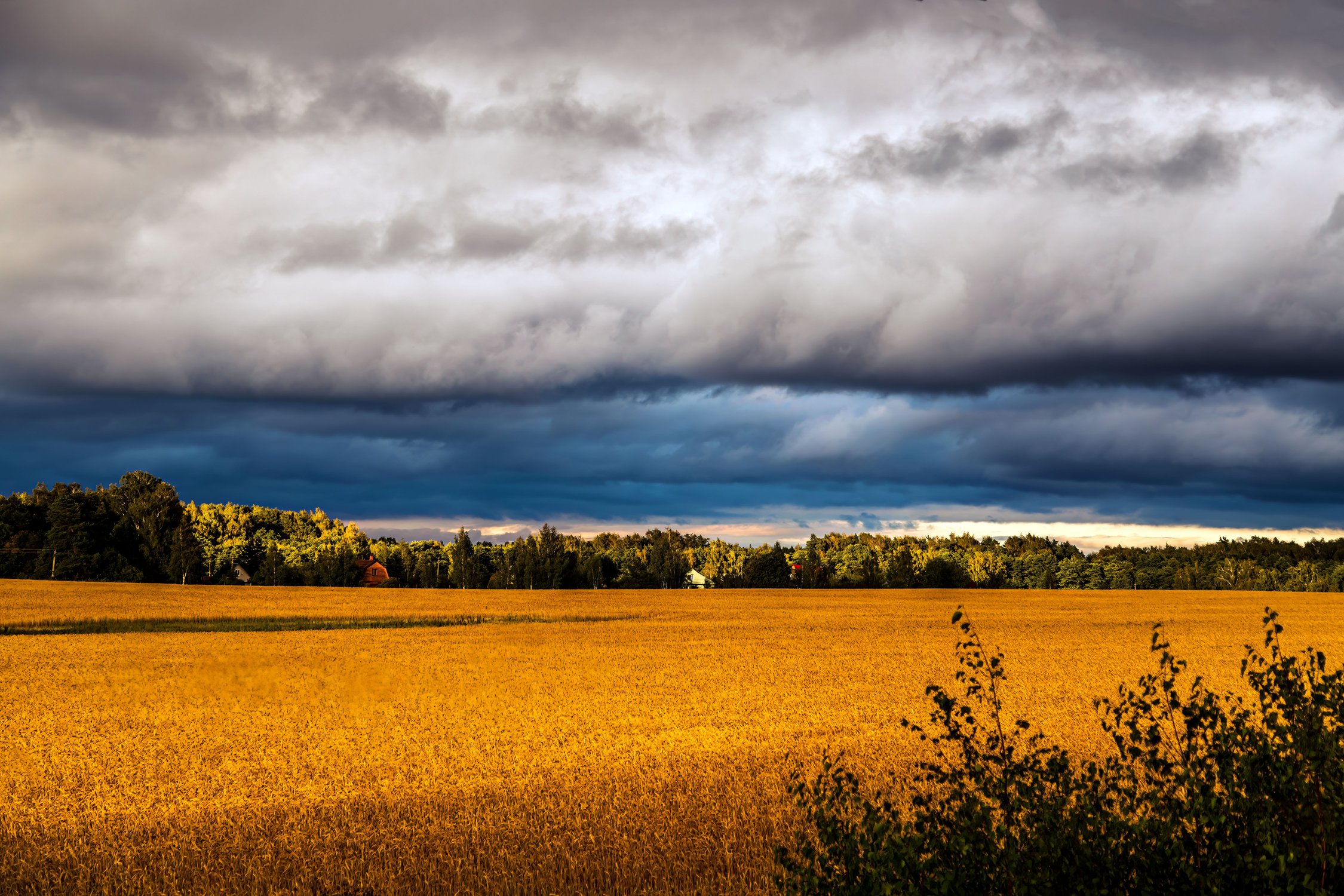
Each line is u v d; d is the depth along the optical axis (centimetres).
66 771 1852
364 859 1262
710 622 6406
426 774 1792
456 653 4269
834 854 697
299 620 6419
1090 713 2431
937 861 664
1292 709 698
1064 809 701
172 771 1850
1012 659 3991
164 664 3753
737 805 1495
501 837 1346
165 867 1249
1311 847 642
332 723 2370
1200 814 668
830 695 2867
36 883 1199
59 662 3809
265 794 1652
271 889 1158
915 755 1905
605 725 2341
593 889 1146
